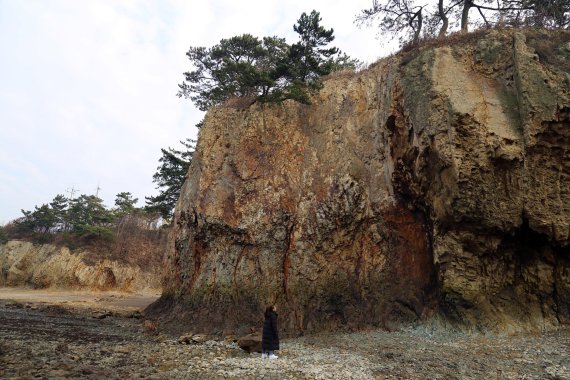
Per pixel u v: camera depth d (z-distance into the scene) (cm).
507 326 1252
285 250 1878
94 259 5084
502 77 1479
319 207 1881
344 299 1664
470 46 1591
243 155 2162
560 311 1266
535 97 1353
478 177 1345
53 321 2045
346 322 1593
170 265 2377
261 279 1838
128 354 1229
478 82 1494
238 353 1285
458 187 1350
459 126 1402
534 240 1344
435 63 1583
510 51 1504
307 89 2241
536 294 1317
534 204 1295
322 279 1750
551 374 912
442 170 1409
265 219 1956
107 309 2786
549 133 1324
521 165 1320
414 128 1552
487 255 1363
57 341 1415
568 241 1273
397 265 1633
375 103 1984
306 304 1712
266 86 2264
